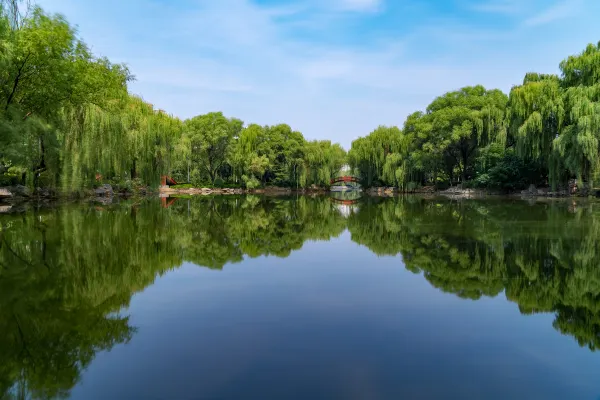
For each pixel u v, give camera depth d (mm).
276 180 76375
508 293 8125
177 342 5758
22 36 20125
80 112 26719
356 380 4656
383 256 11875
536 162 41844
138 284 8836
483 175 46156
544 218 20203
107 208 25922
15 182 29719
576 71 35281
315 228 18672
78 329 6254
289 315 6867
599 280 8984
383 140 61062
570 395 4375
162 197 44781
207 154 68312
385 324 6438
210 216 24109
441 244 13625
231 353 5383
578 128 30172
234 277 9492
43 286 8570
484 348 5539
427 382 4629
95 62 27547
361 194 64875
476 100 47656
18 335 6043
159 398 4328
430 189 56375
